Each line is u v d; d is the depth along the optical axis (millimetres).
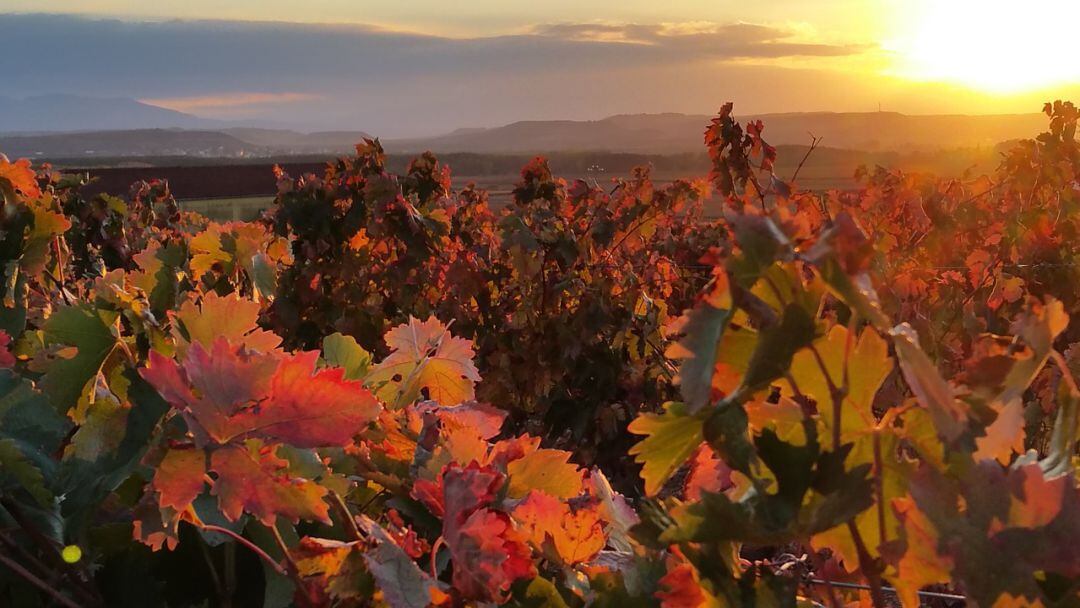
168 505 852
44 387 1174
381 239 6430
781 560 1078
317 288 6223
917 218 6676
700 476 995
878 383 716
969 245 6707
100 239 9195
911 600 711
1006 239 5852
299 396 885
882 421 732
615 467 5520
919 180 7320
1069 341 4688
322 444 882
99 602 1038
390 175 6383
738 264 670
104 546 1073
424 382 1587
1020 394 708
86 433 997
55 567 1022
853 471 684
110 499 1134
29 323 1812
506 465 1198
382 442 1298
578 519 1062
